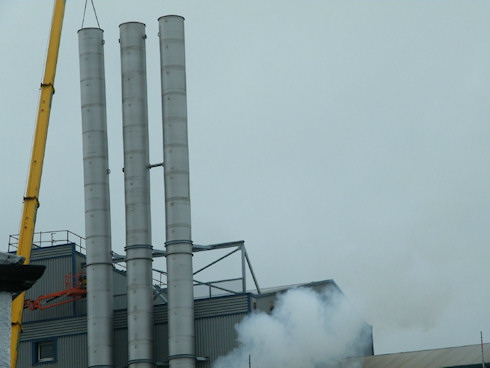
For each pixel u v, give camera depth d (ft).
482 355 396.78
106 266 453.17
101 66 477.36
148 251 447.83
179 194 447.01
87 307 449.06
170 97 457.68
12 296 98.58
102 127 469.98
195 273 456.45
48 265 477.77
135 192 452.76
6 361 93.45
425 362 440.04
